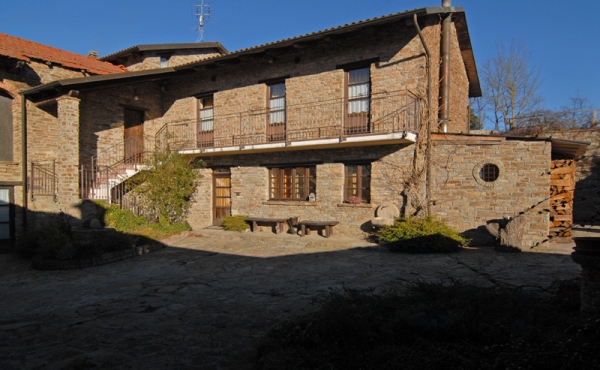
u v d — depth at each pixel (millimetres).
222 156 14742
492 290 4480
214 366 3918
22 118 12297
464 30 12992
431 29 10977
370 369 2969
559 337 3137
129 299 6492
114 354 4281
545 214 9492
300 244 10992
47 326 5305
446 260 8352
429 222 9688
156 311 5793
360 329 3592
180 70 14750
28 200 12492
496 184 10000
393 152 11117
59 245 9594
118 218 12414
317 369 3072
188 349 4359
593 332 3176
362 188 11852
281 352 3430
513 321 3514
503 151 9945
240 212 14195
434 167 10664
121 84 13438
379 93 11375
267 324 5055
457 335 3443
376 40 11500
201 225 15211
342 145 11445
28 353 4410
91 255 9656
